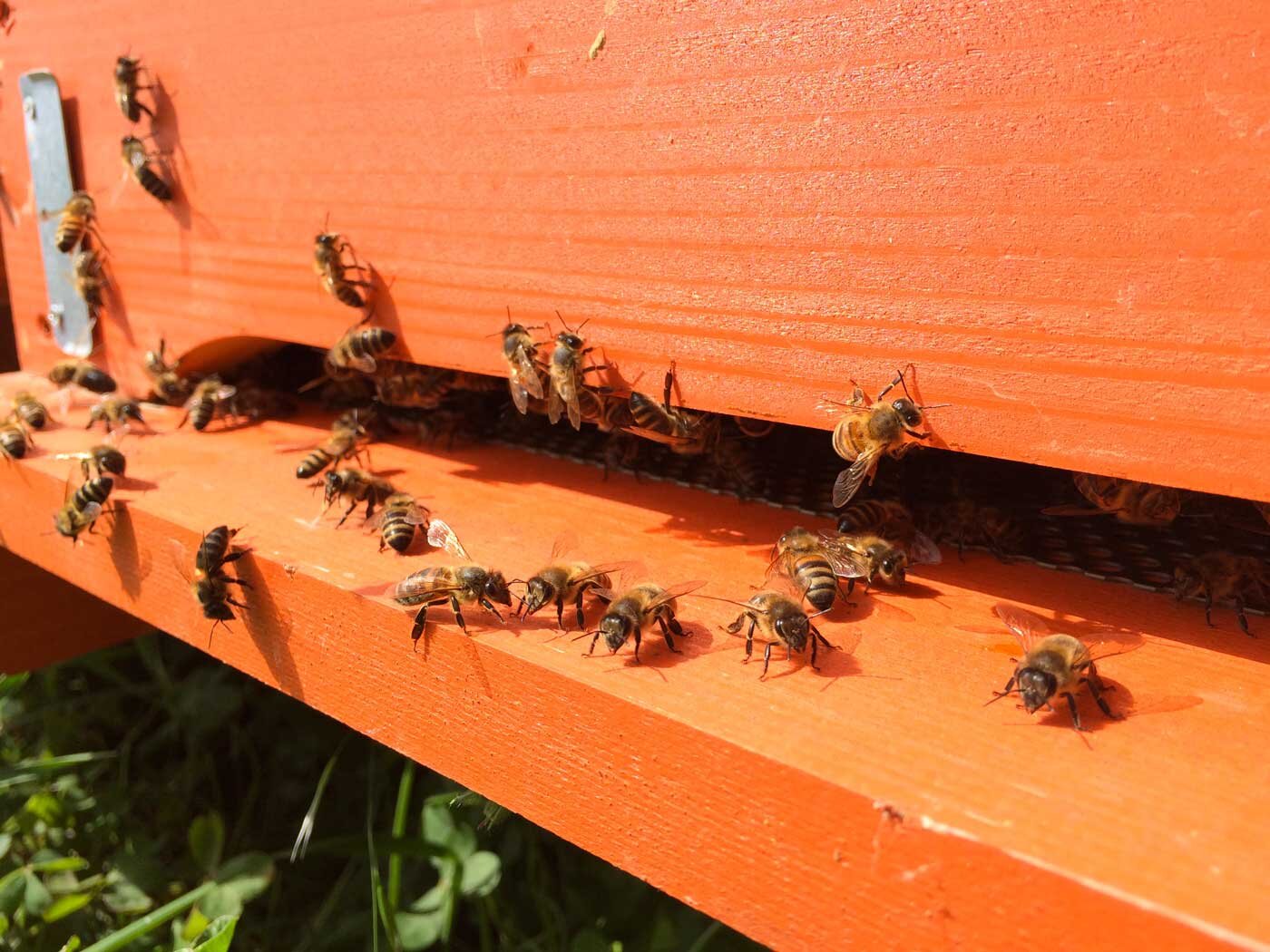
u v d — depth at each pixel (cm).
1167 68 9
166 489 17
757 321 12
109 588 17
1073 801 8
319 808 24
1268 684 10
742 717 10
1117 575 13
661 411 13
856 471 11
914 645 11
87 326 23
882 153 11
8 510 19
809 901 9
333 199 17
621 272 13
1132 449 10
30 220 24
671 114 12
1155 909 7
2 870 23
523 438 20
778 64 11
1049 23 9
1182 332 9
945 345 11
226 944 17
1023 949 8
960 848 8
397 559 14
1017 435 11
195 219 20
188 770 25
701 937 19
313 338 18
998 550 14
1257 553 14
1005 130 10
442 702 12
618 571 13
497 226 15
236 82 18
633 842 10
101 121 21
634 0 12
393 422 21
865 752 9
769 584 13
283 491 17
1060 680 9
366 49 16
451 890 20
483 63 14
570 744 11
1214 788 8
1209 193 9
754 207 12
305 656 14
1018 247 10
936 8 10
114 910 21
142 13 19
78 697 27
